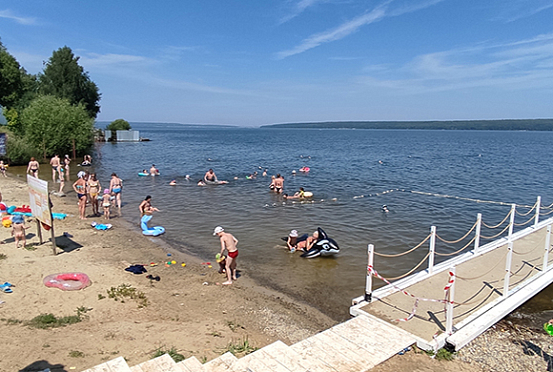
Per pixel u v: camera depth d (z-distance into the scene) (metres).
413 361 7.42
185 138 131.00
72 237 15.67
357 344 7.76
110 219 19.28
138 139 96.69
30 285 10.38
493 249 13.73
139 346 7.68
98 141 87.56
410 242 16.09
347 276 12.54
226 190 27.75
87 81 68.62
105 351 7.35
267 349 7.33
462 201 24.97
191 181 31.55
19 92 56.03
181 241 16.00
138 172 36.72
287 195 25.06
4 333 7.68
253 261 13.77
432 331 8.37
